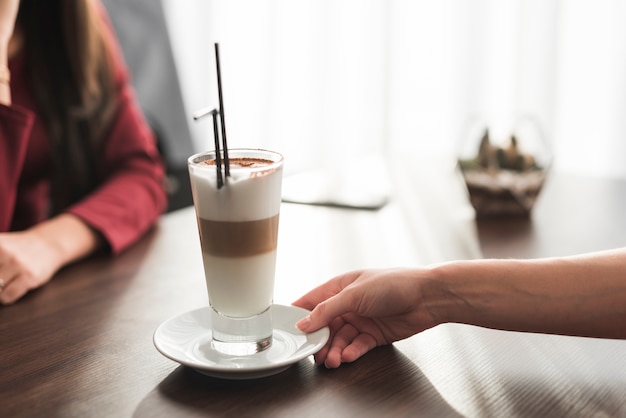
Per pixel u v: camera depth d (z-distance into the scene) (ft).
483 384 2.40
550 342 2.66
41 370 2.51
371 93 8.85
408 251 3.59
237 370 2.34
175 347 2.53
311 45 9.10
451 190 4.64
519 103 7.79
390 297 2.54
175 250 3.68
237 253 2.41
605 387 2.38
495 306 2.58
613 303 2.56
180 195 6.73
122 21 7.97
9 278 3.11
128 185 4.10
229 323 2.49
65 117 4.36
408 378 2.43
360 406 2.28
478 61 8.02
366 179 4.87
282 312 2.75
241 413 2.25
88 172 4.46
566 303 2.56
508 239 3.76
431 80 8.45
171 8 9.64
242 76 9.62
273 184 2.43
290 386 2.39
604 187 4.76
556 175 5.11
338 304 2.56
